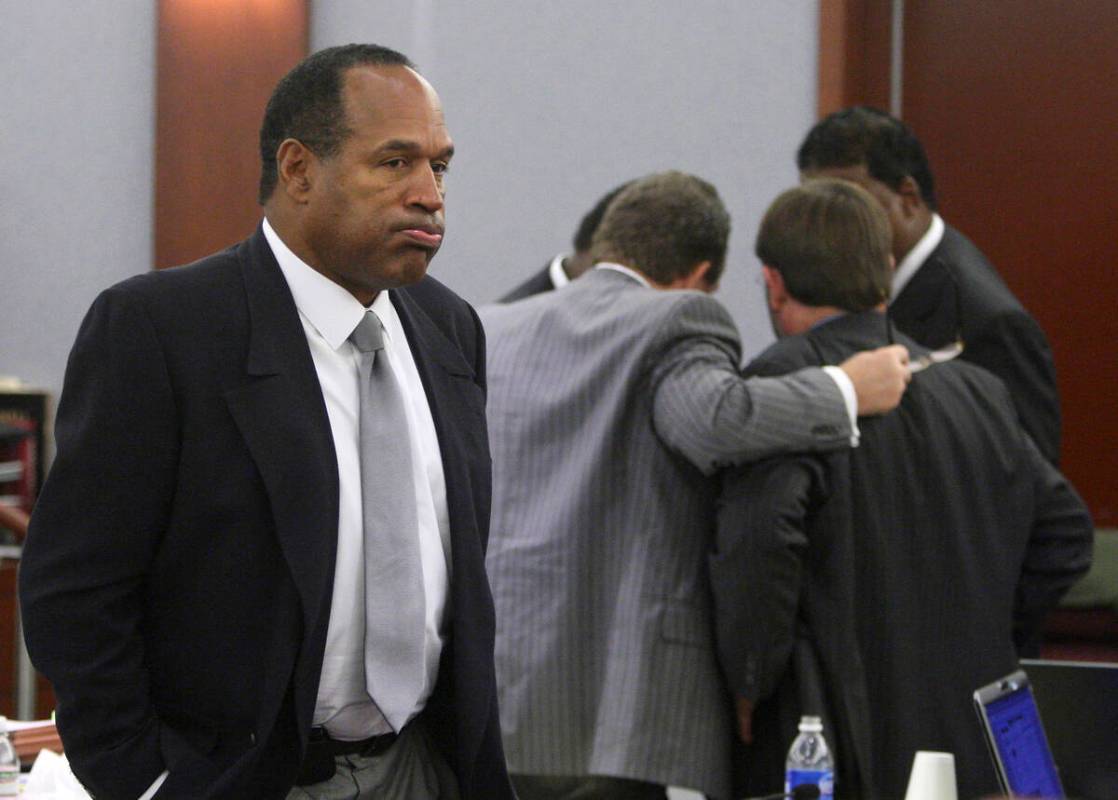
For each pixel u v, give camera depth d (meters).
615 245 10.04
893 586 9.34
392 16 15.23
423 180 6.14
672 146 14.73
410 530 6.23
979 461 9.73
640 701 9.12
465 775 6.41
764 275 10.16
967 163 15.09
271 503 6.00
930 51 15.05
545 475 9.51
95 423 5.96
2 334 15.80
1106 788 8.45
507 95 15.05
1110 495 14.95
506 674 9.34
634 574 9.27
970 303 11.38
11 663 12.92
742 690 9.20
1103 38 14.71
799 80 14.52
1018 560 9.83
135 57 15.55
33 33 15.72
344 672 6.18
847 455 9.30
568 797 9.27
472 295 15.13
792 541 9.00
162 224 15.41
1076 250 14.90
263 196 6.44
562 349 9.66
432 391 6.60
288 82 6.30
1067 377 15.01
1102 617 14.06
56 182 15.71
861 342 9.69
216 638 6.05
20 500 14.98
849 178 11.54
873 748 9.30
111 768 6.04
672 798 12.70
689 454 9.15
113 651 6.02
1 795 7.50
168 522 6.07
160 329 6.04
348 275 6.26
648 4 14.75
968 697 9.45
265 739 5.96
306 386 6.18
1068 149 14.86
